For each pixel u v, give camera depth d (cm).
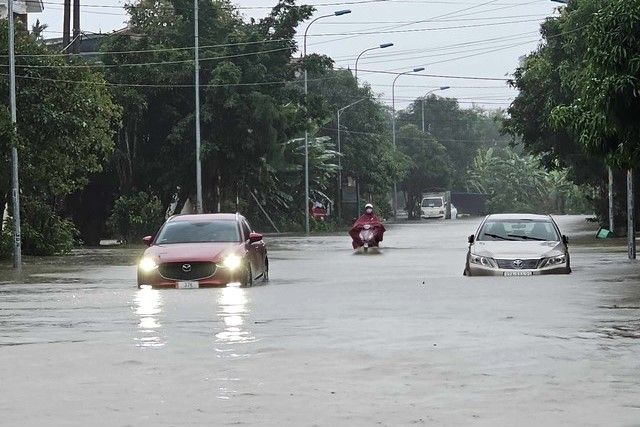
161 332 2700
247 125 11319
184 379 1975
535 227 4941
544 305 3272
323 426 1555
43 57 7856
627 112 4609
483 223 4997
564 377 1956
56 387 1905
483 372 2022
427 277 4819
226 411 1670
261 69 11412
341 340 2503
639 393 1795
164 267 4322
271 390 1853
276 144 11538
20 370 2103
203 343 2473
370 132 17438
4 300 3838
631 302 3353
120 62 11125
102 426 1566
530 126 10744
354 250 7994
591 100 4741
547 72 10050
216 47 11588
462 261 6359
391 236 10781
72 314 3231
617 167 4944
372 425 1559
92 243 11200
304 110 11875
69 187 8425
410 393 1812
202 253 4338
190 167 11338
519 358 2188
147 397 1797
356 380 1950
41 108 7656
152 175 11362
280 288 4219
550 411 1647
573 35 9038
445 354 2256
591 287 3934
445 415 1625
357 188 17475
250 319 2986
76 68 8088
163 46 11456
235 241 4594
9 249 7869
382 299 3588
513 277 4516
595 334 2559
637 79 4503
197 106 10662
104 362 2198
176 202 12244
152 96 11269
